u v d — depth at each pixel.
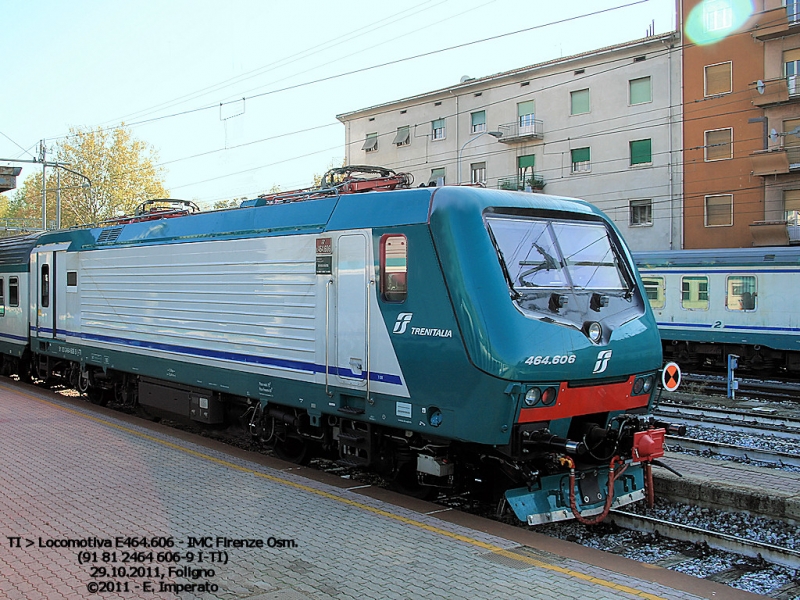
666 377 7.20
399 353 6.64
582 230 7.26
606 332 6.64
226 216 9.17
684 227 28.31
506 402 5.91
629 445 6.70
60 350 13.34
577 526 6.95
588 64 30.34
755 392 15.29
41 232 15.03
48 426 9.96
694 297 20.16
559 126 31.39
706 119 27.59
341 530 5.82
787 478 7.57
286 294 8.04
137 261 10.91
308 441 8.75
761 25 26.22
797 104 25.81
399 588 4.68
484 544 5.54
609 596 4.59
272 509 6.36
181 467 7.81
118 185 48.16
